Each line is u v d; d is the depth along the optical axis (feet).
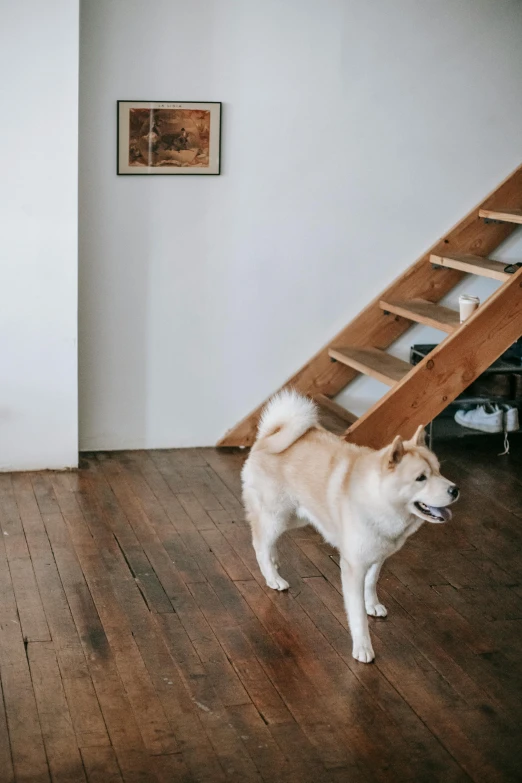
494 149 17.72
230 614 11.21
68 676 9.72
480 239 17.88
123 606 11.31
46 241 15.12
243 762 8.40
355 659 10.23
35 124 14.65
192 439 17.65
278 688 9.63
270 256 17.15
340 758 8.50
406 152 17.31
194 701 9.34
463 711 9.30
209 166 16.43
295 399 11.62
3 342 15.33
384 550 10.16
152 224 16.44
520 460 17.22
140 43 15.67
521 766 8.46
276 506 11.55
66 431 16.01
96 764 8.29
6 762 8.28
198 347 17.22
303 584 12.10
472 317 14.61
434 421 17.90
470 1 16.93
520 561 12.94
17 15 14.20
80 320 16.52
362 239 17.52
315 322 17.71
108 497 14.90
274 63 16.31
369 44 16.65
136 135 15.98
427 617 11.28
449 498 9.44
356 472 10.16
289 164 16.81
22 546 12.94
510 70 17.43
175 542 13.28
